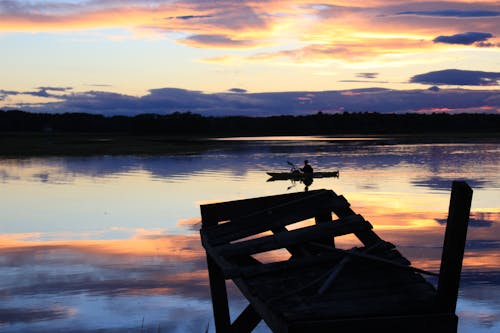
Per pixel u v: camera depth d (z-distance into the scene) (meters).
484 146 84.69
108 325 10.65
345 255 6.77
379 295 5.72
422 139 123.31
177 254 16.38
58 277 13.98
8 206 26.61
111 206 26.27
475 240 17.83
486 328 10.37
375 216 22.98
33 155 66.94
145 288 12.98
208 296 12.34
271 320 5.62
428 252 16.38
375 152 70.12
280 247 7.39
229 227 8.41
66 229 20.70
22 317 11.11
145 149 79.81
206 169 46.44
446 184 34.78
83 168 48.00
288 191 32.09
